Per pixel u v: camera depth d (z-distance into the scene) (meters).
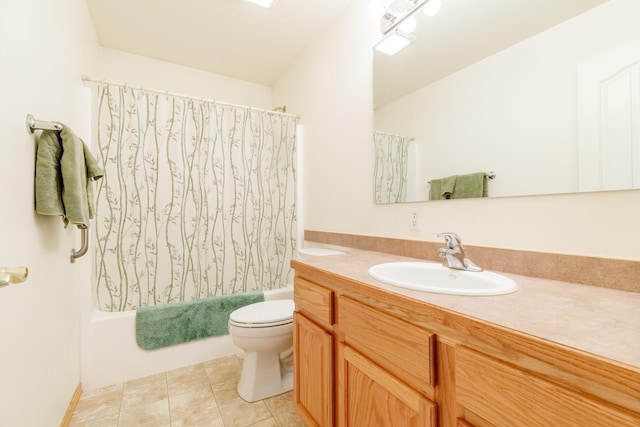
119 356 1.71
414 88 1.45
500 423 0.54
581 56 0.89
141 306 1.89
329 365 1.06
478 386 0.58
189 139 2.08
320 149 2.21
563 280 0.91
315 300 1.16
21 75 0.92
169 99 2.03
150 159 1.96
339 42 1.99
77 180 1.14
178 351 1.87
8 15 0.83
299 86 2.51
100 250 1.81
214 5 1.92
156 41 2.32
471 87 1.20
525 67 1.03
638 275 0.77
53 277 1.18
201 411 1.44
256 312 1.63
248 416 1.41
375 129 1.68
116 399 1.53
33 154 1.00
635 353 0.44
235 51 2.47
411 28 1.46
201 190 2.11
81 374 1.61
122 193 1.87
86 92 1.75
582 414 0.44
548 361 0.47
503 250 1.05
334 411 1.06
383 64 1.63
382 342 0.82
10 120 0.84
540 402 0.48
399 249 1.47
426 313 0.68
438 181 1.33
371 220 1.72
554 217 0.96
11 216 0.84
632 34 0.80
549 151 0.96
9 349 0.81
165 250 1.98
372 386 0.86
